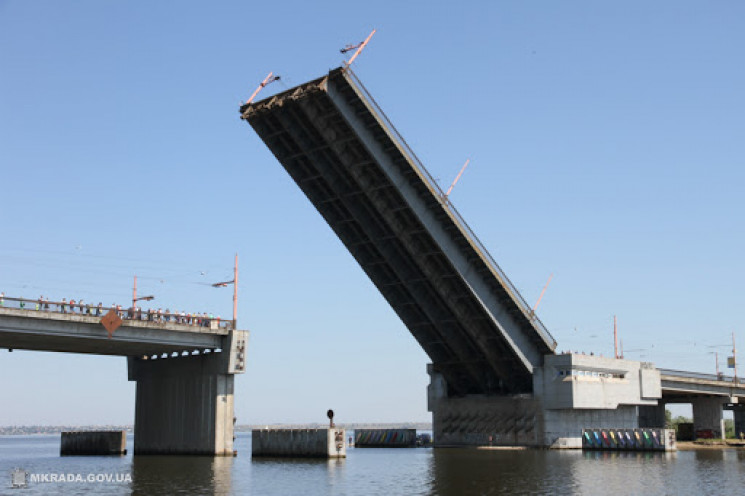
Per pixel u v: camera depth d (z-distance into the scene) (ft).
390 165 169.07
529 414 219.20
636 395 239.09
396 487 114.32
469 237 183.93
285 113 166.09
